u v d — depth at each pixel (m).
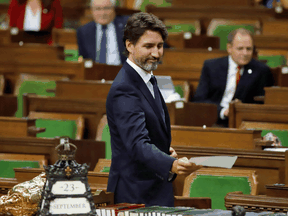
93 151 12.95
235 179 10.29
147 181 7.19
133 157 6.78
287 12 25.62
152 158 6.58
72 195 6.05
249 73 16.59
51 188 6.04
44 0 24.52
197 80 19.02
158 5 28.84
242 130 11.98
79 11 30.59
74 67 19.50
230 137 12.09
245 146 11.98
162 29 7.04
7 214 6.93
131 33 7.07
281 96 15.56
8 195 6.98
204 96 16.91
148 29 6.98
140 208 6.38
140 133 6.77
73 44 24.50
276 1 28.33
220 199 10.27
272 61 22.09
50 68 19.72
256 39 22.28
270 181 10.75
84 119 16.00
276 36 22.11
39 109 16.30
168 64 20.06
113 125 7.16
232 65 16.84
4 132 14.09
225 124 15.66
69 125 15.82
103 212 6.38
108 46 20.20
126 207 6.56
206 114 15.34
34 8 24.45
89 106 15.98
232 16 25.95
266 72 16.77
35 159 12.15
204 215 5.84
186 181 10.51
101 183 9.81
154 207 6.45
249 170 10.38
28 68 20.03
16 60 20.69
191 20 26.20
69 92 17.03
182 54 19.97
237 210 5.71
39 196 6.80
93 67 18.83
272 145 11.95
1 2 31.42
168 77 15.91
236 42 16.44
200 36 22.88
